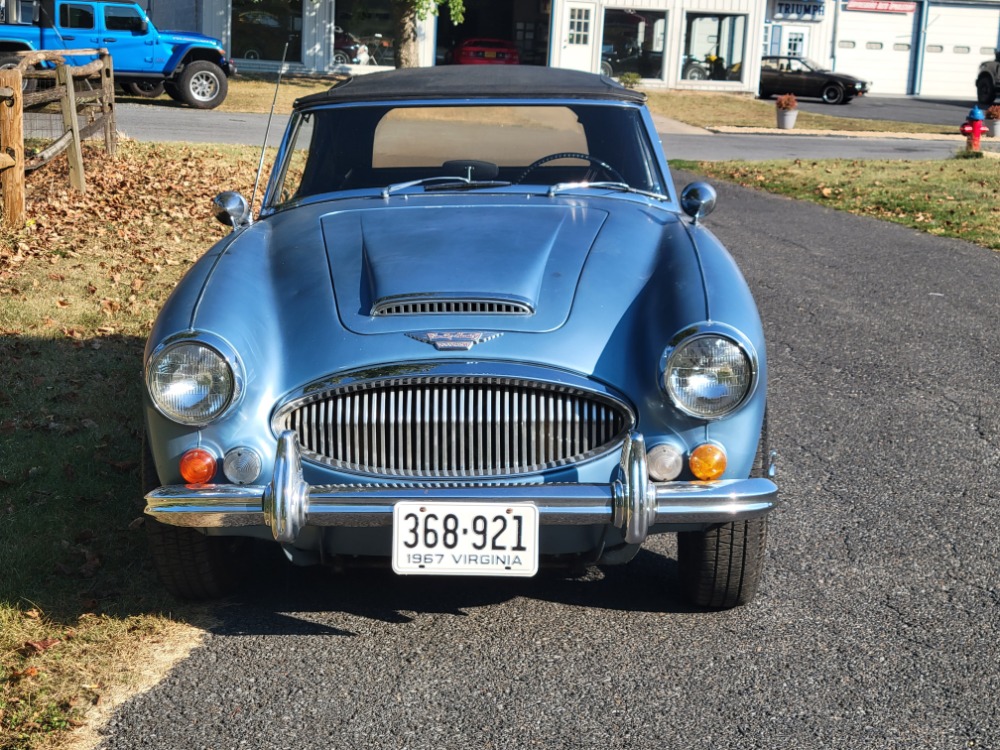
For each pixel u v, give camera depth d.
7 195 9.45
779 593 3.75
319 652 3.37
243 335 3.21
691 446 3.14
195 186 12.10
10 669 3.22
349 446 3.15
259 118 20.08
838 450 5.12
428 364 3.14
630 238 3.81
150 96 22.77
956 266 9.45
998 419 5.55
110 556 3.96
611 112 4.50
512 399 3.14
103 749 2.87
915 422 5.50
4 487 4.52
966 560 4.00
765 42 39.22
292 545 3.36
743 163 16.94
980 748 2.87
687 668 3.27
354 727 2.97
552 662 3.31
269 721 3.00
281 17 30.20
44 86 16.55
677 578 3.89
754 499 3.09
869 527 4.28
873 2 39.66
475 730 2.96
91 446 4.96
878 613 3.61
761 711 3.04
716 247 3.72
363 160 4.48
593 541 3.31
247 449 3.13
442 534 3.01
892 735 2.93
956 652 3.36
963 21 40.28
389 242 3.74
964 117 29.98
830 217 12.24
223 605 3.69
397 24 27.08
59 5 19.94
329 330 3.29
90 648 3.35
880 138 22.78
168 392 3.11
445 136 4.46
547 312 3.31
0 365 6.01
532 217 3.97
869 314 7.69
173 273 8.33
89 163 12.68
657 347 3.17
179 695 3.12
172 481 3.20
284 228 4.09
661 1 31.88
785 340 7.00
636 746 2.88
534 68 5.04
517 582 3.86
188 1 30.44
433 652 3.37
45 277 7.98
